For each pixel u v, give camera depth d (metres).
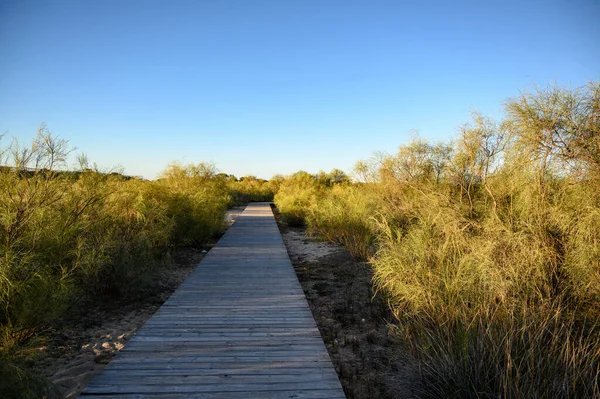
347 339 5.00
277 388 3.33
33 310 4.15
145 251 7.31
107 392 3.20
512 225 5.57
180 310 5.61
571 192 5.16
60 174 5.66
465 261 5.07
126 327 5.45
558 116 5.01
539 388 2.78
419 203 8.48
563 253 4.97
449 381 3.16
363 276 8.20
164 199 10.76
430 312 4.58
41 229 4.77
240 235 14.24
